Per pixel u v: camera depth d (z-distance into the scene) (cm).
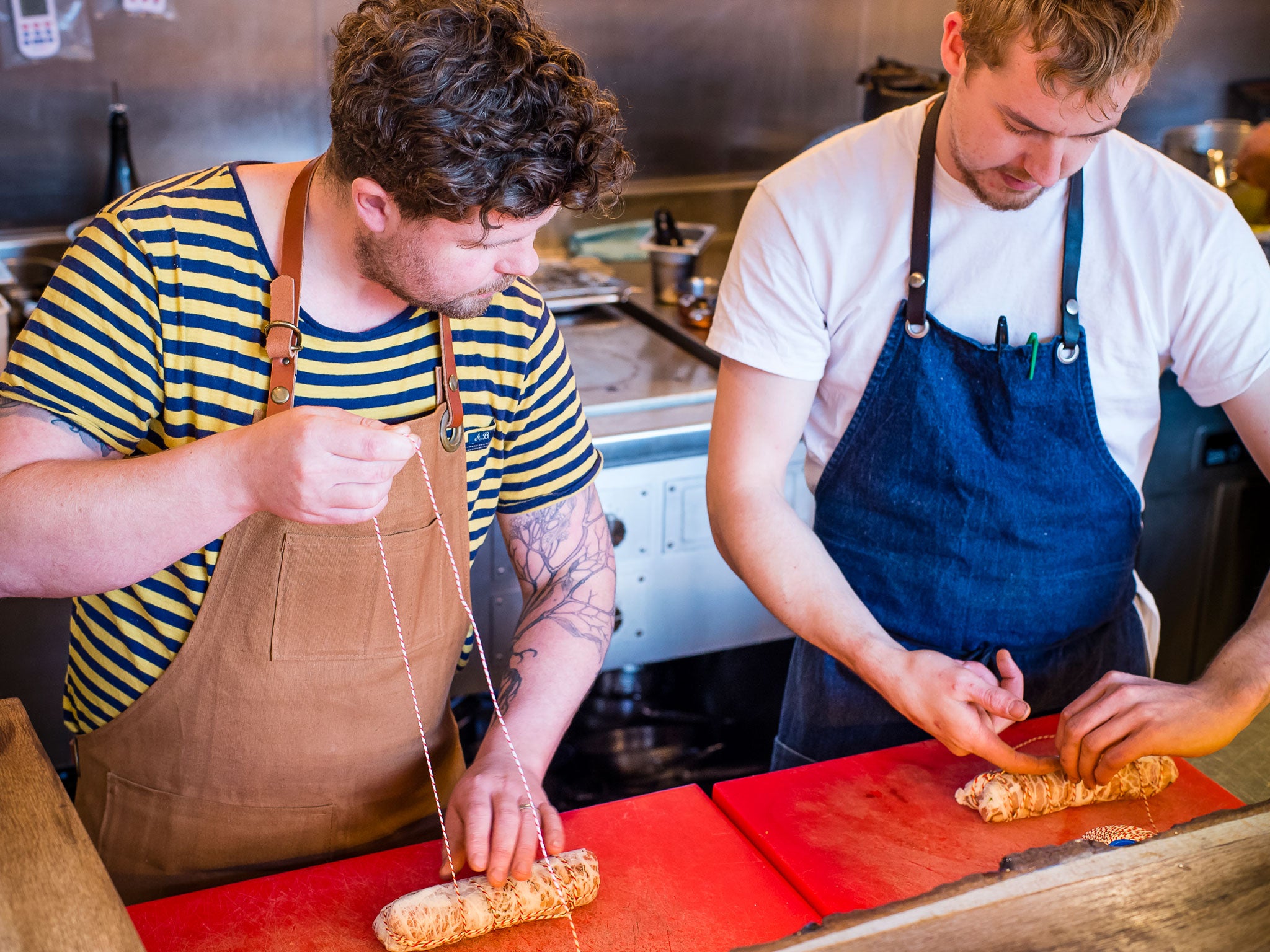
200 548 110
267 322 115
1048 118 116
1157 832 129
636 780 242
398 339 120
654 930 112
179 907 113
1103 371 145
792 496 242
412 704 129
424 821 135
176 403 115
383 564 120
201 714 121
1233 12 340
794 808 133
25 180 260
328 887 117
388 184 99
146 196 114
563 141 97
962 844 127
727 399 152
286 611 118
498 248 103
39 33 249
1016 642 157
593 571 142
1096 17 108
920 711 135
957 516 151
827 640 143
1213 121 309
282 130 277
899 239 143
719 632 248
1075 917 89
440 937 108
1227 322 140
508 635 233
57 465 105
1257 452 146
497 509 141
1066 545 153
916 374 146
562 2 287
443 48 92
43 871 93
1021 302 144
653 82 305
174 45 261
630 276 303
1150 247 140
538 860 116
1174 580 277
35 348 110
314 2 267
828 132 329
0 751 108
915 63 330
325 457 98
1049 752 144
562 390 134
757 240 147
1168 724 128
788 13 310
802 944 86
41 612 209
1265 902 91
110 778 126
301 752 124
